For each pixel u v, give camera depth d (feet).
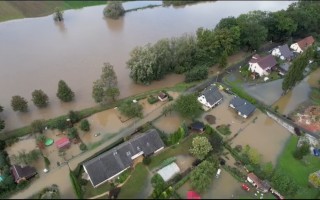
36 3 483.51
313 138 271.49
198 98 298.76
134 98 302.25
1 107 272.92
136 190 217.36
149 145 241.35
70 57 363.35
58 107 288.51
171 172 226.79
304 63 301.22
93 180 215.10
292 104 309.83
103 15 473.26
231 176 230.89
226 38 358.84
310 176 230.68
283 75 348.59
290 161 248.11
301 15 410.31
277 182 221.46
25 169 222.89
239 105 290.97
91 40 403.13
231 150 250.57
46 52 370.32
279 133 274.57
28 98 296.71
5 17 438.40
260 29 374.43
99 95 281.74
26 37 399.44
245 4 556.92
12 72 331.16
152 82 329.93
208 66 351.87
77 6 493.36
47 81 320.91
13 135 255.70
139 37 418.10
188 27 455.22
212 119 282.56
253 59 350.02
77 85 317.63
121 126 271.28
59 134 259.19
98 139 257.14
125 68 348.38
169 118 281.33
